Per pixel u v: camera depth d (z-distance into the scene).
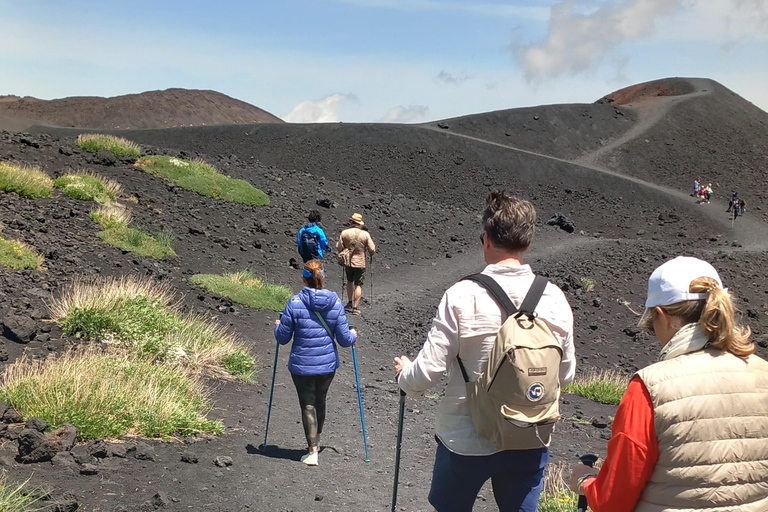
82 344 8.57
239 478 5.56
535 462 2.85
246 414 7.82
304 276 6.52
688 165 94.94
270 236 21.91
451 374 2.91
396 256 25.31
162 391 7.06
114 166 22.95
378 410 9.03
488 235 3.01
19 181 16.78
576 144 102.44
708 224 65.50
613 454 2.15
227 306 13.66
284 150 91.12
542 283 2.90
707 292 2.20
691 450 2.04
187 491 5.05
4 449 5.10
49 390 6.03
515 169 83.31
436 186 80.00
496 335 2.74
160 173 23.61
